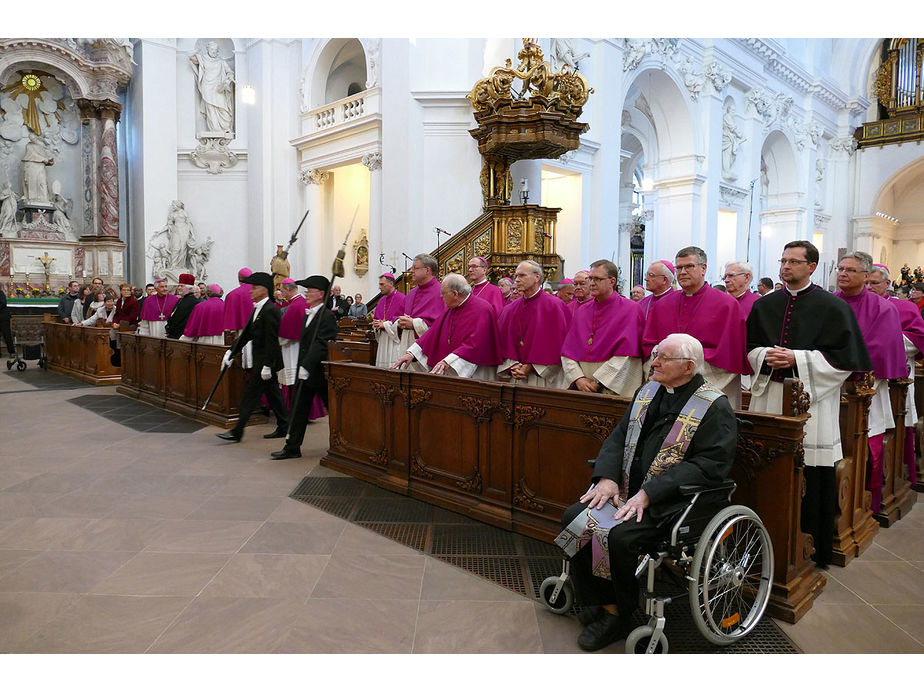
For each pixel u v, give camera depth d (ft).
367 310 38.68
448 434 15.07
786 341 12.06
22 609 10.22
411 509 14.94
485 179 36.60
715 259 60.49
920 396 18.66
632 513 8.99
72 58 50.14
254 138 53.83
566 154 41.83
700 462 9.02
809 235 78.59
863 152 86.02
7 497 15.67
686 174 58.13
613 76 44.50
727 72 60.23
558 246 44.86
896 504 15.11
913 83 82.12
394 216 41.11
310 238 52.42
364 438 17.44
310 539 13.16
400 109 40.70
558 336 15.57
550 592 10.34
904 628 9.87
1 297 40.24
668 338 9.77
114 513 14.61
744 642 9.40
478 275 19.52
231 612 10.16
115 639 9.33
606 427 11.69
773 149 75.82
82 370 36.73
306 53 52.21
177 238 54.75
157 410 27.27
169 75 54.60
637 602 9.37
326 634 9.52
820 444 11.78
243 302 27.66
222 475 17.62
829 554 12.08
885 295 17.19
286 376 24.48
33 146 50.67
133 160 54.65
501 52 39.14
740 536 10.32
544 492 13.07
